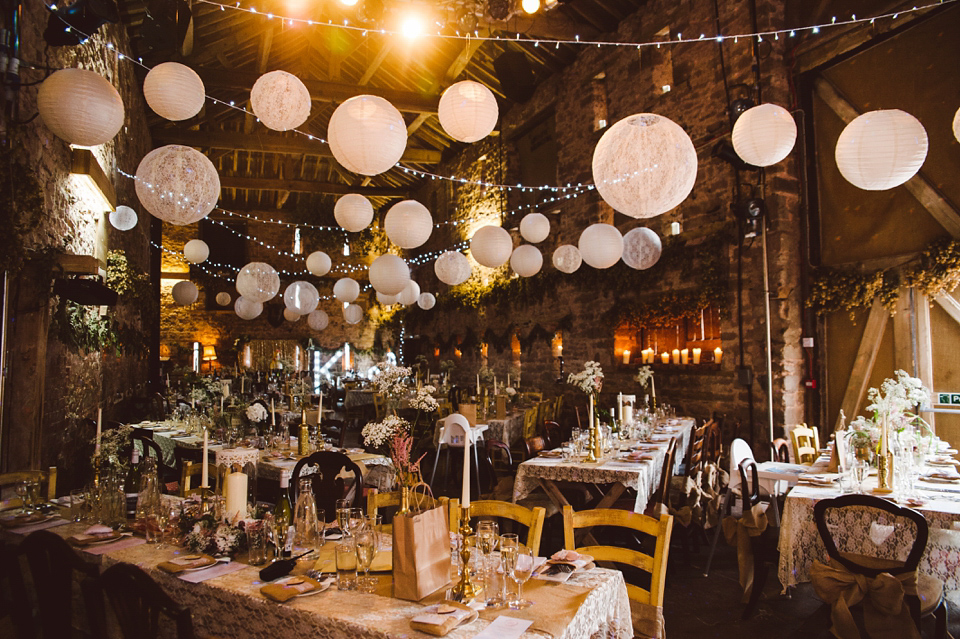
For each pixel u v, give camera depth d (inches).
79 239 238.1
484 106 187.6
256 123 586.9
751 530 152.9
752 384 296.4
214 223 735.7
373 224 781.3
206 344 716.7
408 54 489.4
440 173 666.8
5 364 179.2
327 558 97.9
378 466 207.2
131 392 412.8
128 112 368.5
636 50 383.6
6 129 163.0
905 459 145.0
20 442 180.9
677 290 346.0
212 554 97.9
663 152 141.2
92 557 100.4
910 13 244.5
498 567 81.5
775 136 163.3
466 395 421.1
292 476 149.6
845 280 268.1
